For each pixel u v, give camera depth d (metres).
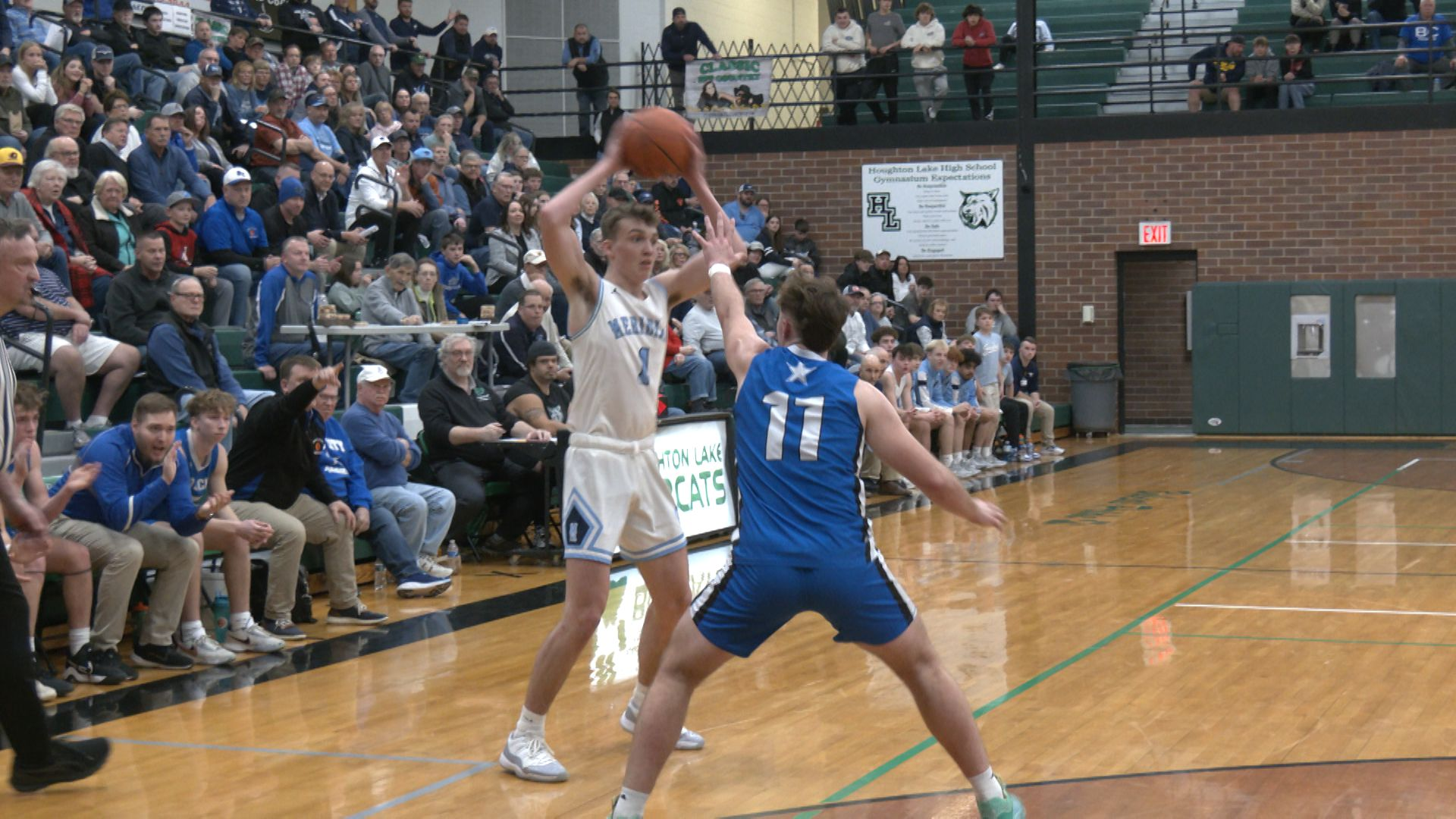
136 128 12.41
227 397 6.94
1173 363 21.98
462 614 8.12
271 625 7.43
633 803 4.02
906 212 20.48
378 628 7.75
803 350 4.25
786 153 20.75
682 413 12.19
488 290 14.01
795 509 4.04
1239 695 6.00
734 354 4.45
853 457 4.09
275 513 7.41
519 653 7.09
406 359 11.04
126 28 14.02
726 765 5.08
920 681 4.07
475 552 10.12
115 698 6.21
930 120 20.64
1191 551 10.03
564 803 4.70
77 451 8.56
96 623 6.54
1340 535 10.61
